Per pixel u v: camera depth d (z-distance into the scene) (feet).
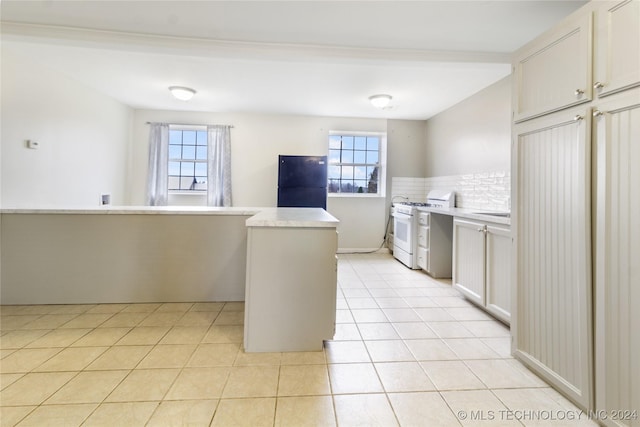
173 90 11.65
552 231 4.94
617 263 3.93
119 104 13.71
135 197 14.94
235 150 15.42
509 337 6.80
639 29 3.66
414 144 16.30
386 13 6.73
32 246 8.18
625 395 3.85
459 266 9.12
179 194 15.51
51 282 8.29
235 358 5.80
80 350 5.98
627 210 3.81
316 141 15.80
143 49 8.04
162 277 8.70
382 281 11.08
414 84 10.96
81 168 11.43
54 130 10.14
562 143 4.73
